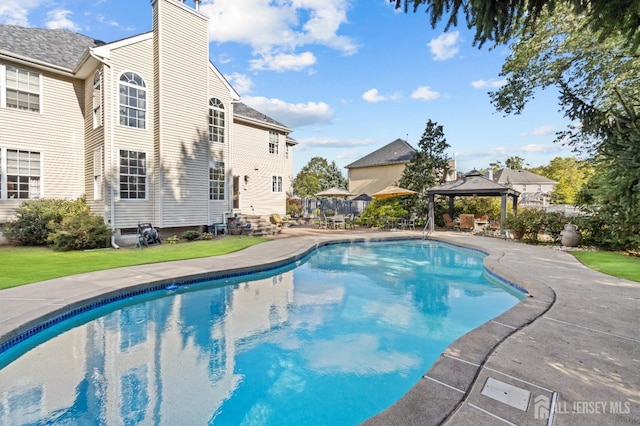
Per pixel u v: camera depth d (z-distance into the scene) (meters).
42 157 12.23
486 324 4.48
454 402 2.70
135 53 12.31
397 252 13.59
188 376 4.08
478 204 22.00
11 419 3.16
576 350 3.69
